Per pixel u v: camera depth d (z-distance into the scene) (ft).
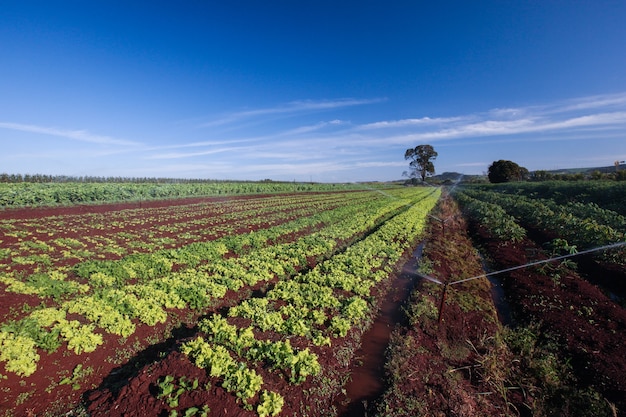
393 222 90.74
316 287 40.81
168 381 22.84
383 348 32.94
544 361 29.78
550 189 135.64
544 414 24.79
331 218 102.47
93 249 59.06
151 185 143.02
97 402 22.49
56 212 92.63
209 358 25.07
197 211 109.29
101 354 28.84
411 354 30.96
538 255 61.52
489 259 65.36
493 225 86.12
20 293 37.24
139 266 46.96
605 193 103.04
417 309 38.55
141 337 31.81
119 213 97.50
